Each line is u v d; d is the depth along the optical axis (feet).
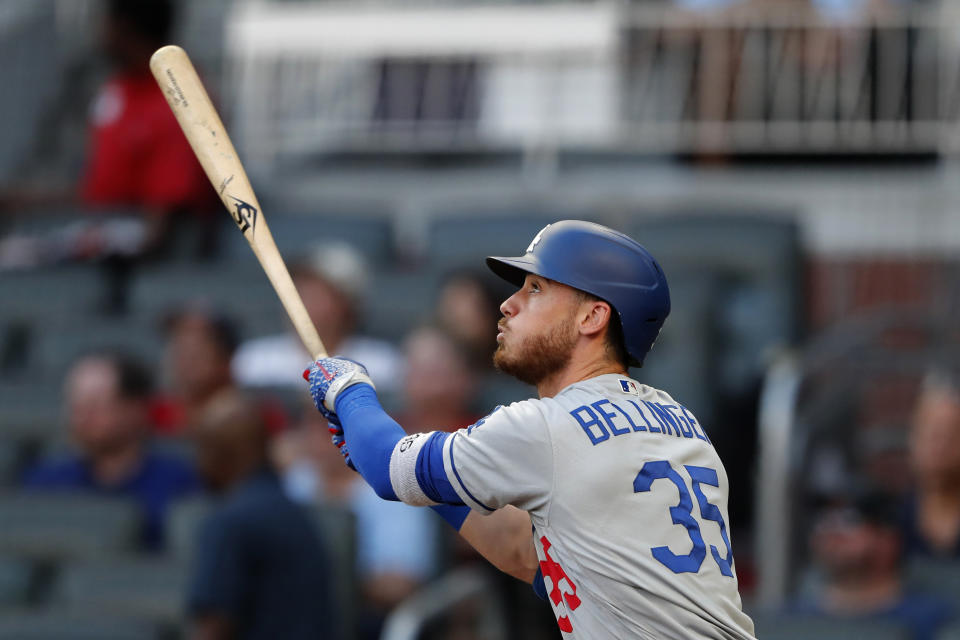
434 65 109.60
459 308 79.00
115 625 64.23
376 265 98.22
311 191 109.19
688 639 28.81
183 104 35.68
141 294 95.86
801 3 100.68
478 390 76.33
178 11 127.85
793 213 100.07
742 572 77.66
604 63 104.63
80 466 76.74
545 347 30.83
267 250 34.88
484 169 107.55
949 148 99.71
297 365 84.07
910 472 82.23
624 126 104.47
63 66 128.36
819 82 100.94
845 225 99.45
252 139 111.34
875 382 86.22
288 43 110.42
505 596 67.87
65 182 120.16
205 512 69.46
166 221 100.37
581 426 29.43
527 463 29.25
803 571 71.31
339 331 81.05
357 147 110.52
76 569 69.10
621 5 104.12
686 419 31.50
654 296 30.71
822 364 77.77
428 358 71.46
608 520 29.07
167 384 87.20
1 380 91.66
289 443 73.31
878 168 100.42
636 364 31.55
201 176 101.14
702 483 30.30
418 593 66.44
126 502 72.64
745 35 101.60
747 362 85.40
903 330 86.33
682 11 102.89
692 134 102.83
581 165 105.19
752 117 101.71
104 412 74.59
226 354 77.41
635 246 30.99
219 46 127.75
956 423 68.08
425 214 106.52
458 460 29.48
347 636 62.85
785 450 70.85
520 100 107.96
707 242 89.71
